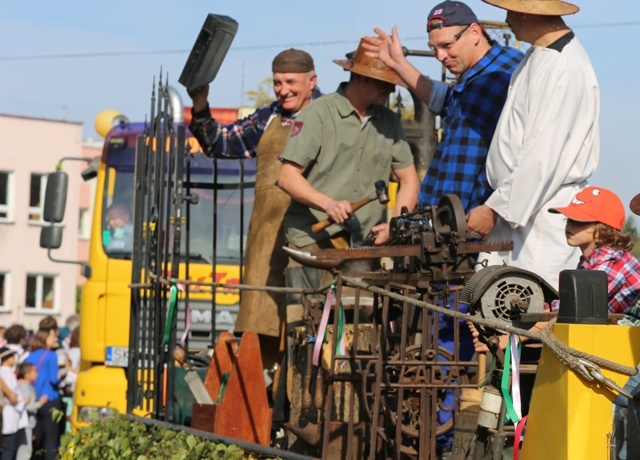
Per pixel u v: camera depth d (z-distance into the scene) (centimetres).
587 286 545
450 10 959
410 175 1034
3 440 1920
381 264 1011
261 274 1063
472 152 956
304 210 992
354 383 786
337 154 993
